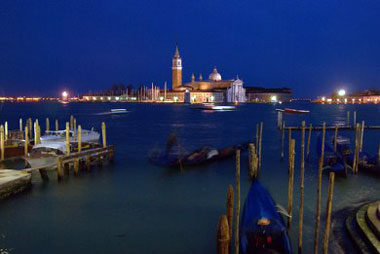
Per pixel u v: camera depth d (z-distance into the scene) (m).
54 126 67.81
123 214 16.86
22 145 29.83
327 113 114.38
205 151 28.59
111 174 24.22
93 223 15.77
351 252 12.50
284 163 28.62
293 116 100.44
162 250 13.45
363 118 90.31
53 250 13.41
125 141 44.94
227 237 8.30
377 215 13.59
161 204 18.25
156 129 62.69
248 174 24.53
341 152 26.92
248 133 55.47
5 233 14.74
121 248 13.59
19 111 128.25
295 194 19.52
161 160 26.64
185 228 15.28
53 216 16.55
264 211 13.60
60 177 22.19
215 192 20.38
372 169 23.41
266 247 11.59
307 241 13.49
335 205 17.44
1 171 20.91
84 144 29.09
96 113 115.00
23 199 18.81
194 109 144.00
